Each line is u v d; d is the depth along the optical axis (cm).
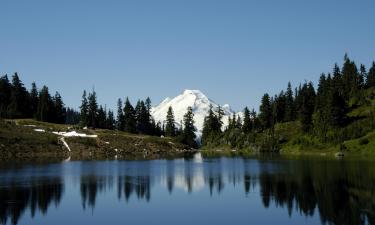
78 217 4416
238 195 5753
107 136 16388
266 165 10631
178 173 8562
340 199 5275
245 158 14338
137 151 15788
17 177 7475
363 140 16638
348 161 11881
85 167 9725
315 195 5603
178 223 4191
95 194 5812
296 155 16625
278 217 4397
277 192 5934
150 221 4266
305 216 4412
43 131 15588
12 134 14062
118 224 4128
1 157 12025
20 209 4762
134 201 5338
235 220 4300
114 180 7300
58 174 8081
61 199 5397
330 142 18175
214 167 10044
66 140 14888
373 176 7494
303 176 7725
